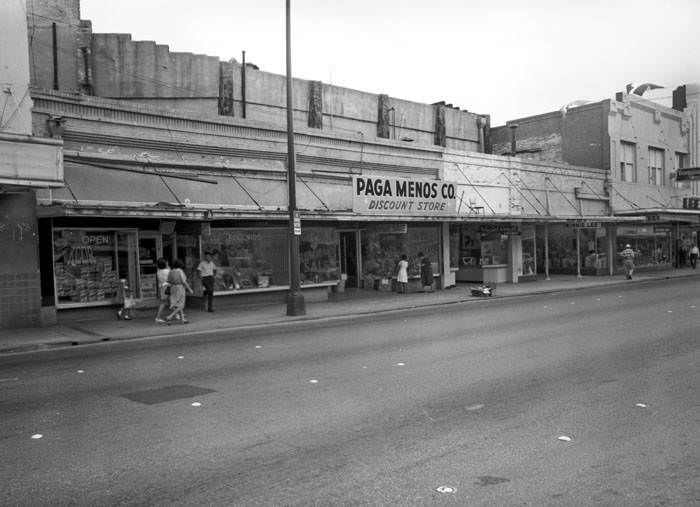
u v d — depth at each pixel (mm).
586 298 21203
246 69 23422
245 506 4461
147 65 21875
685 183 41656
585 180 33688
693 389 7801
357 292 23938
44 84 20047
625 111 35781
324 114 25750
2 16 14383
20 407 7461
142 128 17078
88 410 7250
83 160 15797
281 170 20266
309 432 6227
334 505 4457
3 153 12547
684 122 41375
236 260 19688
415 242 25109
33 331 14438
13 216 14750
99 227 16734
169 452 5668
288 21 17125
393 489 4742
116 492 4758
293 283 17391
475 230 28656
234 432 6258
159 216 15391
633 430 6168
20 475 5141
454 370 9227
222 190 18844
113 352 11859
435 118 31141
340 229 23484
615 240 34500
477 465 5234
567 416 6676
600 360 9766
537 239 35594
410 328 14398
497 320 15500
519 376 8719
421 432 6176
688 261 41875
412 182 23438
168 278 15789
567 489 4723
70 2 20719
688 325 13422
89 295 16578
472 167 27281
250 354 11164
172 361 10586
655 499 4539
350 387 8227
